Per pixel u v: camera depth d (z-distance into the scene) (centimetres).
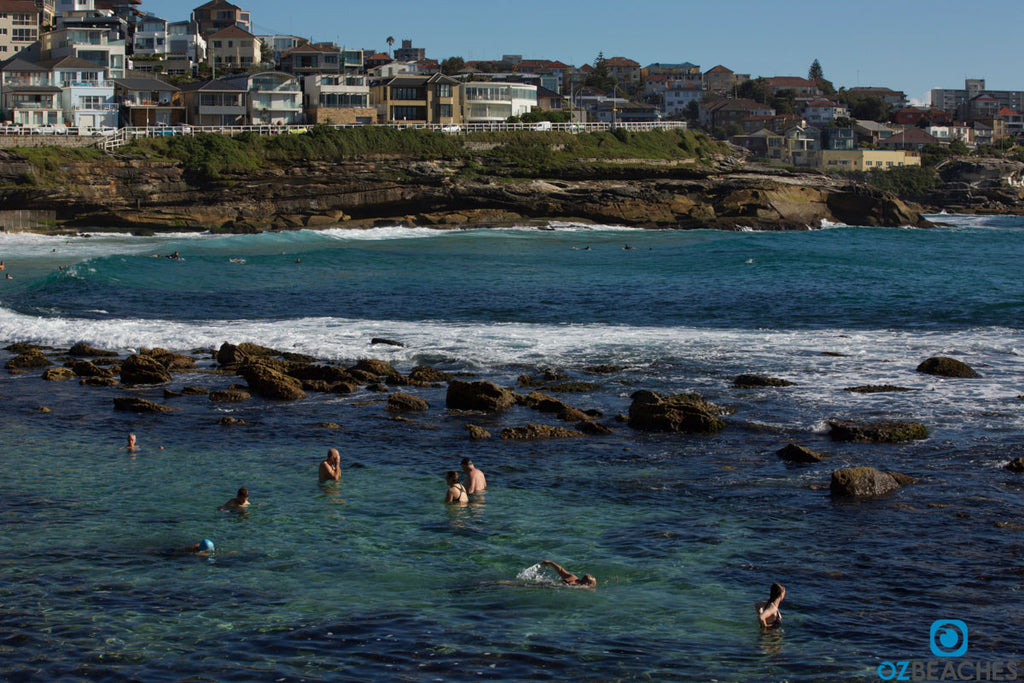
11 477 1934
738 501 1808
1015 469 1984
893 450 2159
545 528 1661
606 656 1197
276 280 5278
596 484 1922
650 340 3531
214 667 1154
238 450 2175
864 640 1248
